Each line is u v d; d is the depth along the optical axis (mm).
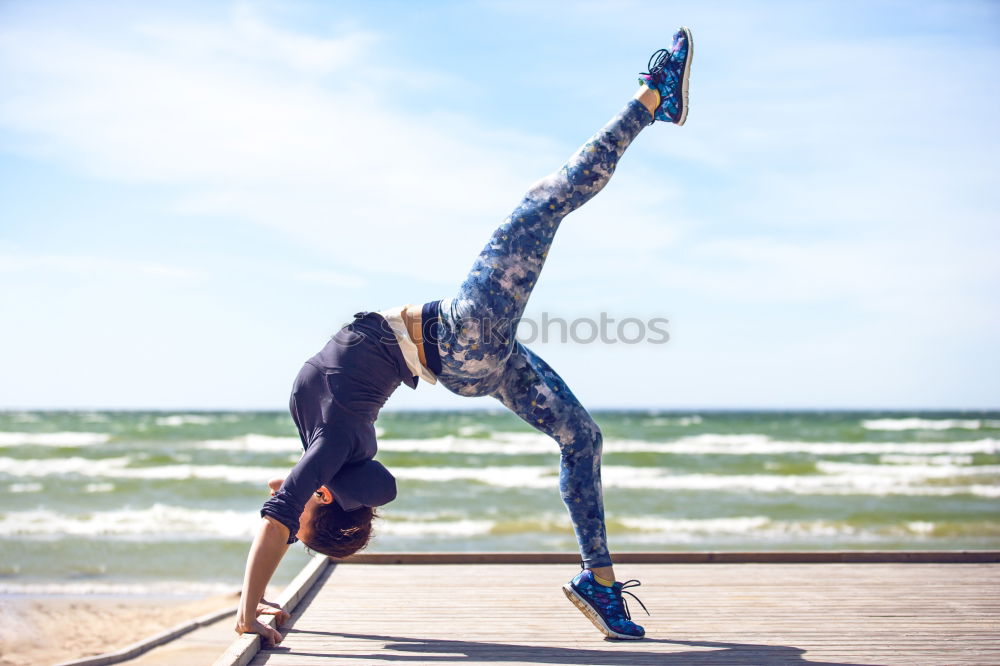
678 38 3094
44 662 6359
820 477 24062
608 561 3221
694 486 21953
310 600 4023
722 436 39812
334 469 2871
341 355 2930
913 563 5180
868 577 4668
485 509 17297
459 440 35531
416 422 51906
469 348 2844
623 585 3270
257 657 2877
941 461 29188
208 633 7004
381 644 3102
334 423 2869
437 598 4082
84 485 21000
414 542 13484
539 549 12883
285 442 34031
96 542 12945
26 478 22344
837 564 5148
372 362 2906
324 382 2912
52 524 14859
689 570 4914
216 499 18781
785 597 4094
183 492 19906
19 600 8656
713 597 4098
